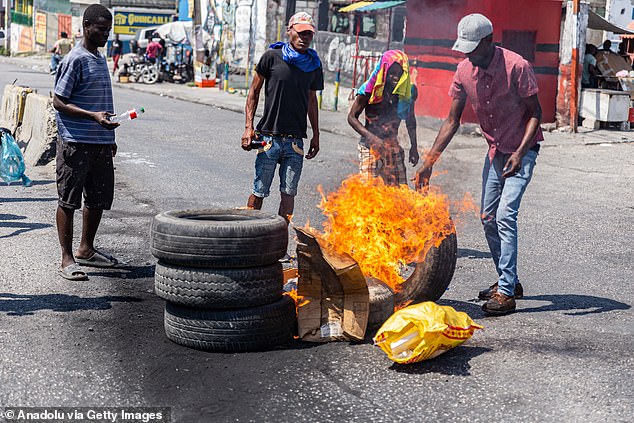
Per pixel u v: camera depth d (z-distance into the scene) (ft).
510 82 17.56
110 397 13.10
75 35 161.17
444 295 19.57
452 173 40.42
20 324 16.47
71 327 16.40
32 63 146.00
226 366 14.51
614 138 55.93
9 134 32.32
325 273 16.05
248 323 15.05
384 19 89.15
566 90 58.29
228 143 48.60
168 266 15.21
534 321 17.56
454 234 17.81
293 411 12.67
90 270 20.86
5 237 24.12
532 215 30.53
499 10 56.13
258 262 15.07
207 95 85.05
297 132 21.52
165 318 15.64
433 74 57.98
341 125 59.47
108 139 20.25
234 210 16.99
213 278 14.84
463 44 17.35
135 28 144.36
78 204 20.01
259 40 95.71
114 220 26.99
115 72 114.21
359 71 77.92
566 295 19.83
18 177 32.35
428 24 58.29
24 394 13.15
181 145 46.85
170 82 106.11
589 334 16.71
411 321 14.39
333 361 14.83
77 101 19.86
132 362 14.58
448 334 14.56
